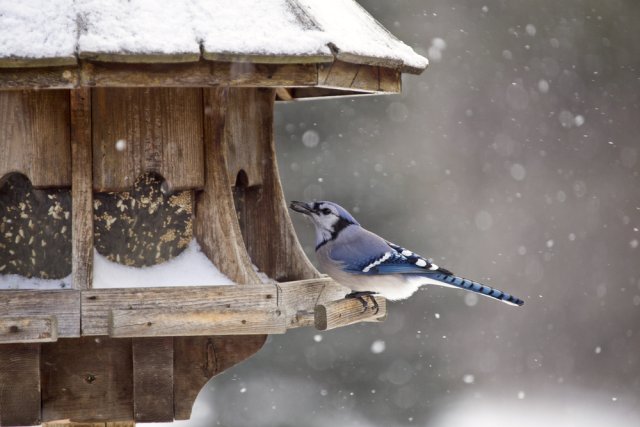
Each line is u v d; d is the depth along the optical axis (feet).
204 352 28.84
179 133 29.50
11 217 29.43
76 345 28.25
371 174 71.46
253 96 33.37
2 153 28.40
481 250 74.84
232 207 29.63
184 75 25.81
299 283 30.12
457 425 67.31
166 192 29.71
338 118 71.56
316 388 68.49
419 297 72.95
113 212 29.45
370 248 35.88
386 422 67.00
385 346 70.79
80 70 25.03
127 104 29.04
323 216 36.45
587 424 71.97
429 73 74.38
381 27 32.78
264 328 27.55
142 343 28.09
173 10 26.27
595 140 80.43
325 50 26.45
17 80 24.89
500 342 74.79
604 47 81.15
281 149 70.38
